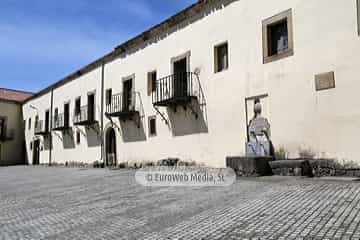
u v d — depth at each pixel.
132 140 16.47
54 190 9.98
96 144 19.55
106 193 8.54
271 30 10.48
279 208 5.30
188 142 13.06
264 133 10.16
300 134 9.20
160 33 15.06
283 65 9.78
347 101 8.23
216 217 5.14
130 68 17.00
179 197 7.12
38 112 28.48
